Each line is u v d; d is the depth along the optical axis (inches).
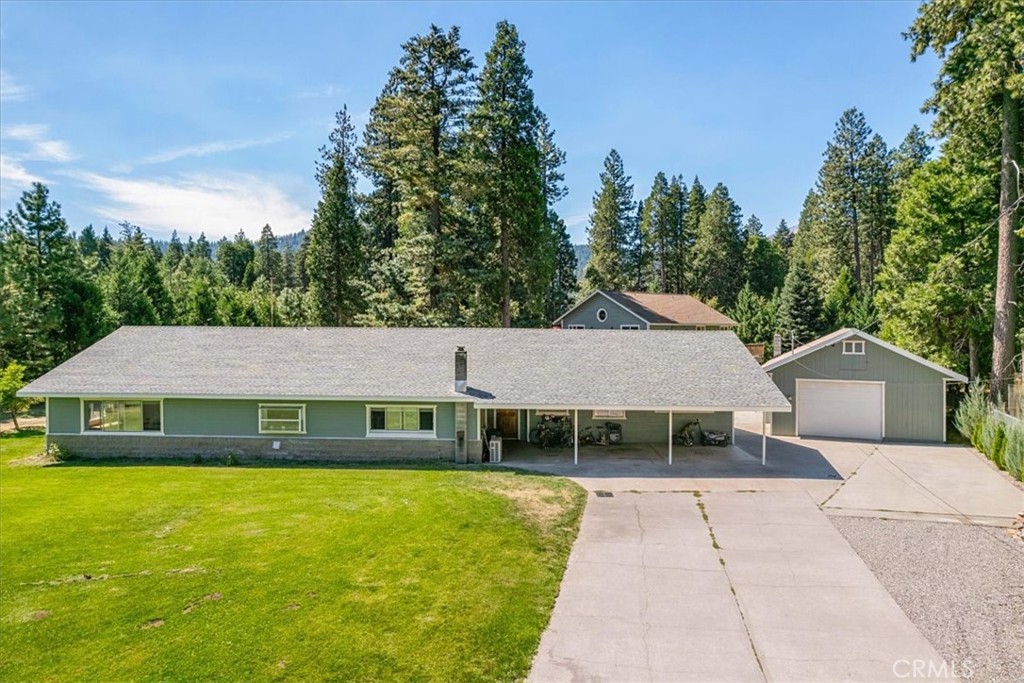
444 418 738.2
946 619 339.6
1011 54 730.2
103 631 321.7
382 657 297.6
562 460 746.8
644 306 1582.2
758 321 2050.9
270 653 299.9
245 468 702.5
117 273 1855.3
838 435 914.7
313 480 638.5
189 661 292.8
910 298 1035.9
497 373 777.6
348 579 385.1
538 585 382.6
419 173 1255.5
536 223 1332.4
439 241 1266.0
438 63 1264.8
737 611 351.9
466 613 342.6
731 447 832.3
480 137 1263.5
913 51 858.8
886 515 527.2
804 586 384.5
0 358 1268.5
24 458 755.4
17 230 1413.6
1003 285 826.2
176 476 659.4
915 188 1162.6
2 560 417.4
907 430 890.7
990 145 900.6
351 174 1994.3
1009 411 782.5
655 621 340.5
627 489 607.5
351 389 733.3
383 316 1354.6
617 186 2358.5
